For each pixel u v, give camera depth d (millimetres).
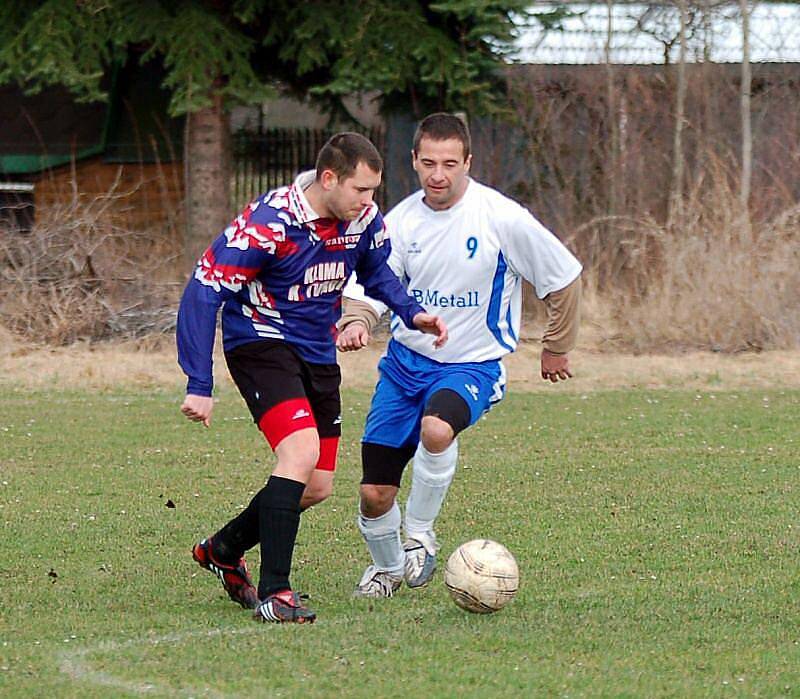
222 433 37500
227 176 61781
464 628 18219
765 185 59969
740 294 53750
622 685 15570
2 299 54375
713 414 41125
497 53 59094
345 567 22812
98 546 24203
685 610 19406
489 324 20953
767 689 15516
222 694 15125
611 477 31281
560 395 45125
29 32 53875
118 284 55812
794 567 22484
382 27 55781
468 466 32656
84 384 46719
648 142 61438
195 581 21609
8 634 17875
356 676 15836
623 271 59844
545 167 62906
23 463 32844
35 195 71375
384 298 20125
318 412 19766
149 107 70562
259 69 61000
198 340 18281
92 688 15328
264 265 18531
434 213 20781
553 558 23250
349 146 18156
